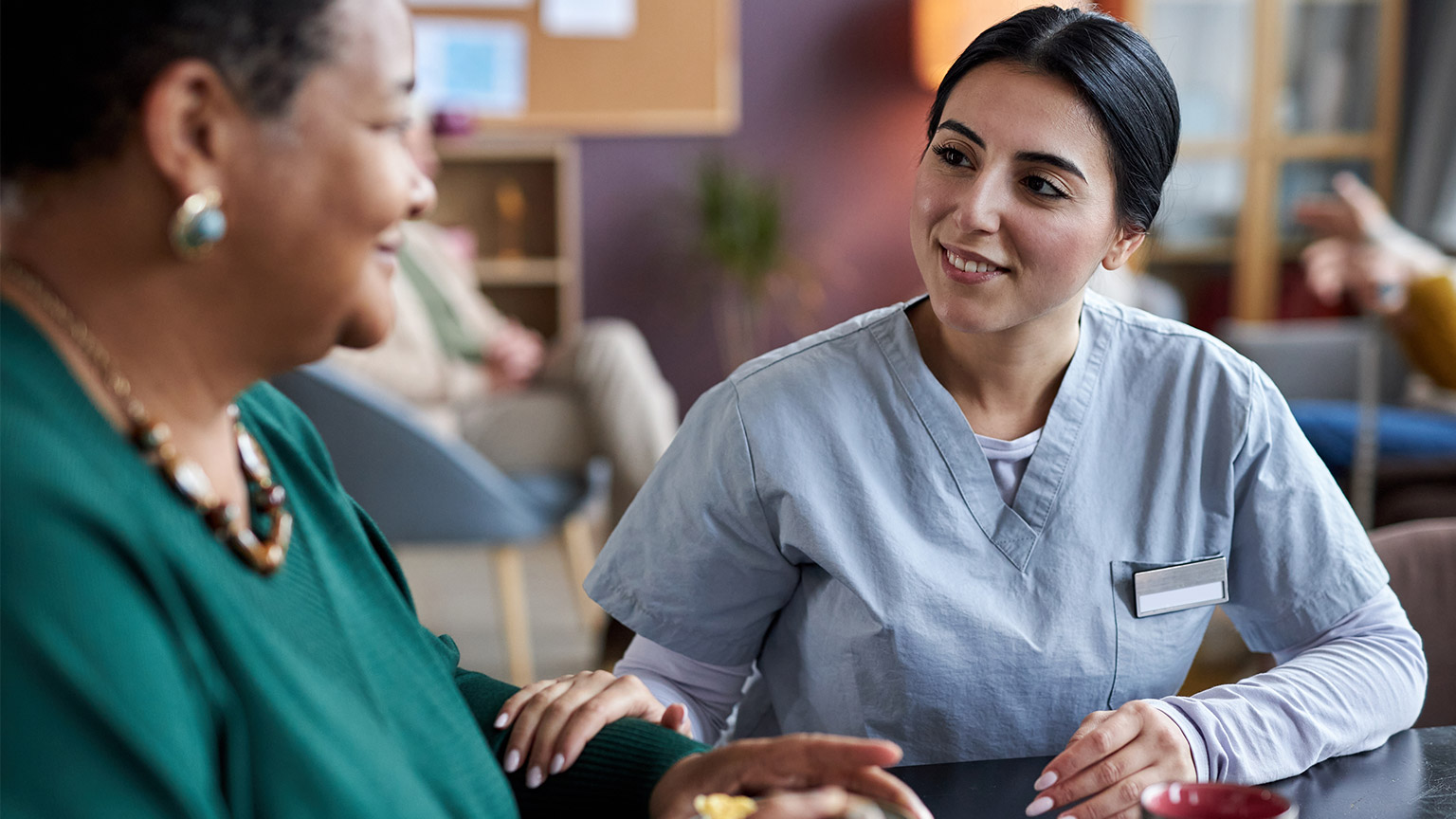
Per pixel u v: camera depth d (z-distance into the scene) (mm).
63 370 552
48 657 500
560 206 4660
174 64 526
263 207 561
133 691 520
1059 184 960
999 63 979
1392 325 2504
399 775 646
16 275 558
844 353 1104
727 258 4824
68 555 515
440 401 3160
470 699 915
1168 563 1092
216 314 582
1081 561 1071
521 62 4746
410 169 612
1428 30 4703
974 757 1071
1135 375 1104
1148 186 1002
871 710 1070
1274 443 1117
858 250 5070
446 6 4676
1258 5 4680
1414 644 1088
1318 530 1121
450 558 4223
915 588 1048
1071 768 889
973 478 1068
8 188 544
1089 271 1003
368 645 719
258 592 620
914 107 5000
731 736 1227
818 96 4984
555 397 3330
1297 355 3305
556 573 4035
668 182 4961
